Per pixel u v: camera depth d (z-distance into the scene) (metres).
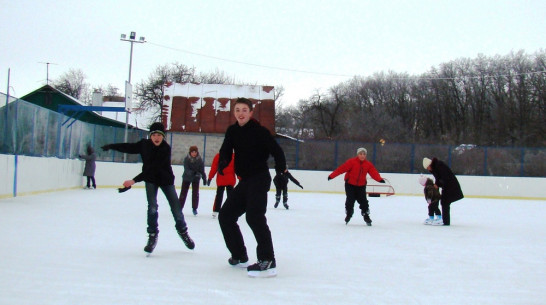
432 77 54.09
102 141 21.67
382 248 7.09
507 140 46.06
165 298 3.96
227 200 5.16
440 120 53.31
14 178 13.68
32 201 12.71
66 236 7.10
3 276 4.50
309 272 5.20
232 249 5.23
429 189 10.74
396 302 4.09
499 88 49.03
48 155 16.31
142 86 46.66
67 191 17.19
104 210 11.16
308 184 23.08
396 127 52.31
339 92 57.19
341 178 23.11
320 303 3.97
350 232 8.88
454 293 4.48
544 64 46.22
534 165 23.50
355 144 23.88
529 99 45.69
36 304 3.68
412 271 5.45
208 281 4.59
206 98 30.56
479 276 5.29
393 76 56.72
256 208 4.86
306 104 55.38
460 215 13.41
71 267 5.00
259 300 3.99
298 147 23.94
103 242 6.70
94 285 4.30
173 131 29.44
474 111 51.03
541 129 44.22
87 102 63.97
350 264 5.75
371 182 23.36
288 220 10.71
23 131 14.23
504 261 6.31
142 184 21.22
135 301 3.84
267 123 30.42
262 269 4.85
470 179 23.17
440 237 8.55
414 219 11.78
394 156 23.84
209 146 28.45
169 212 11.35
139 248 6.34
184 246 6.63
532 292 4.61
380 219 11.59
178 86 31.00
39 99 33.12
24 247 6.05
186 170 10.82
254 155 4.93
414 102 55.25
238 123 5.00
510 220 12.27
